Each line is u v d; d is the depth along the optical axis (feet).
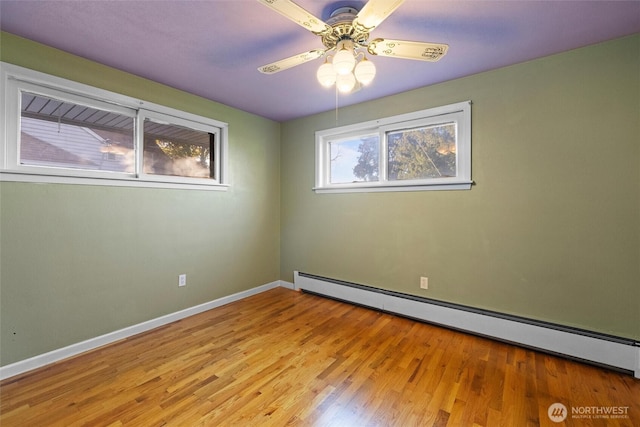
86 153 7.45
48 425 4.83
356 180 10.91
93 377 6.17
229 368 6.54
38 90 6.65
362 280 10.55
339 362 6.81
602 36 6.30
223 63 7.46
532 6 5.26
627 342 6.26
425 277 9.13
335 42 5.22
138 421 4.93
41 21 5.70
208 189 10.14
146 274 8.51
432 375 6.28
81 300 7.25
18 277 6.35
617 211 6.47
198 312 9.84
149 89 8.46
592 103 6.67
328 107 10.91
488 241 8.04
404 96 9.40
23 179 6.39
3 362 6.14
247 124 11.48
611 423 4.89
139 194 8.35
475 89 8.14
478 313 8.07
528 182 7.46
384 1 3.96
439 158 8.98
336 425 4.86
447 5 5.23
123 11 5.38
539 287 7.35
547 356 7.04
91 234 7.42
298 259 12.48
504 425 4.84
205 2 5.14
